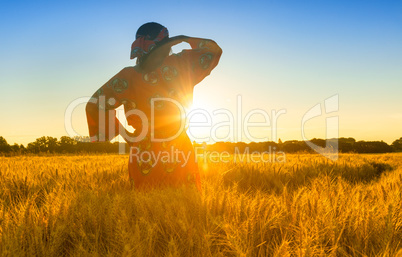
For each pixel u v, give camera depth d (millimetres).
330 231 2229
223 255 2115
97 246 2072
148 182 3260
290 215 2559
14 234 2143
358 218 2434
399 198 3051
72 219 2391
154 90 3182
